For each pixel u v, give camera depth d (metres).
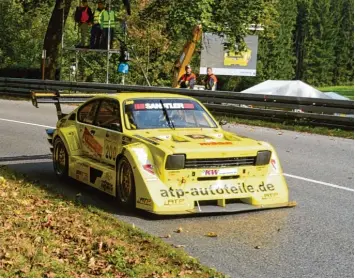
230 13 34.62
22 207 7.58
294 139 15.50
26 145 13.56
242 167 7.74
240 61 52.88
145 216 7.61
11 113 20.92
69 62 43.62
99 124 8.95
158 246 6.14
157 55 45.66
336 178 10.46
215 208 7.50
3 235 6.25
